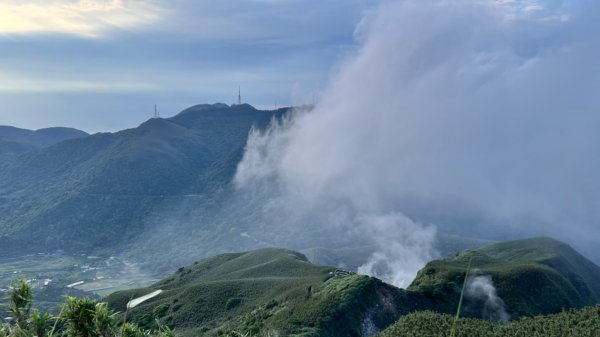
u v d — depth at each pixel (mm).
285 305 117625
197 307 139750
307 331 95500
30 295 14750
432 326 55188
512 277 134000
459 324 54812
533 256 183250
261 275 179625
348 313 103500
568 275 166750
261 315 117000
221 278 192375
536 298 129250
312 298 114438
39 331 13984
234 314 129625
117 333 14195
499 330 49875
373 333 101188
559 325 47656
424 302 116875
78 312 13852
